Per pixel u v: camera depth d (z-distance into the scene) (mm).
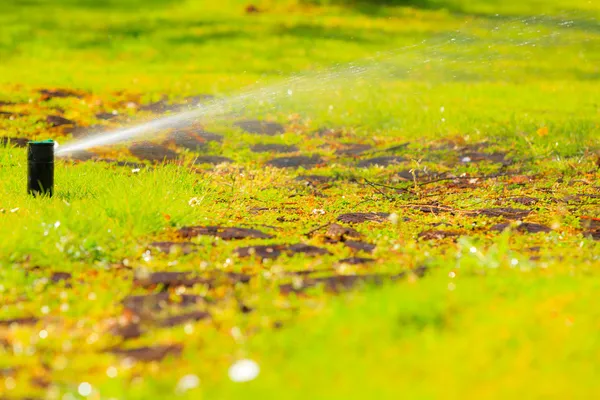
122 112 23109
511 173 17656
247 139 20875
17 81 26469
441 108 22984
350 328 7316
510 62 33844
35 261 10180
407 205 14812
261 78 29469
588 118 22812
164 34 38344
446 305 7715
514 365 6566
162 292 9227
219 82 28250
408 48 37156
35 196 13492
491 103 25531
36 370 7195
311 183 16984
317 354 6895
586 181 16594
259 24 41344
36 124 21016
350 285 9023
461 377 6406
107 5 45062
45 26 38812
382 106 24734
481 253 9922
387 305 7590
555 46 36875
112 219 11766
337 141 21031
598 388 6172
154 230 11695
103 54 33844
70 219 11281
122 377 6934
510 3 48062
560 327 7180
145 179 14633
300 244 11328
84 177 15391
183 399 6445
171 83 27688
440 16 44688
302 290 9008
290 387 6406
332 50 36344
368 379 6426
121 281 9562
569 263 9953
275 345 7340
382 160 19172
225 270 9938
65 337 7895
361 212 14086
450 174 17656
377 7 46500
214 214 13156
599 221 13406
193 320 8219
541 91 27875
